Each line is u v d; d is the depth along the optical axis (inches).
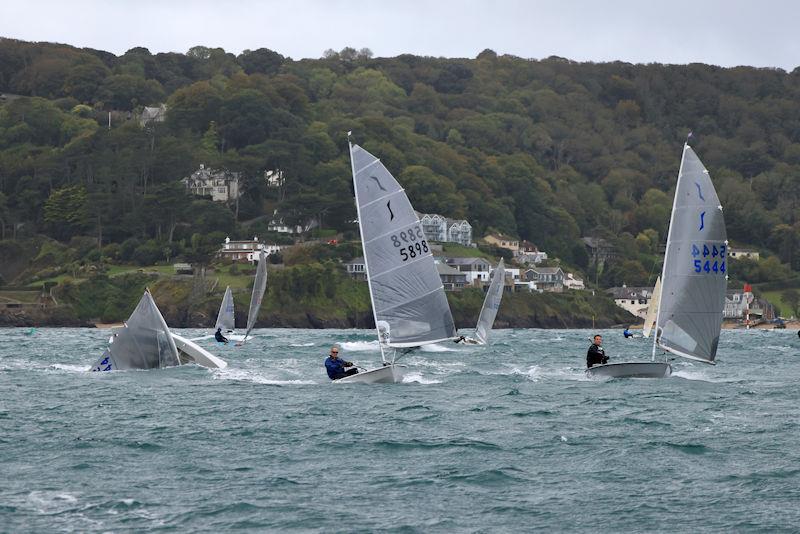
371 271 5039.4
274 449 3383.4
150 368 6122.1
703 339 5147.6
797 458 3248.0
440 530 2472.9
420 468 3102.9
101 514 2581.2
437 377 5748.0
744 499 2743.6
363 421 3946.9
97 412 4200.3
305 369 6368.1
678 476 3004.4
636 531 2468.0
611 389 5093.5
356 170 5009.8
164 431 3710.6
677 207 5152.6
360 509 2647.6
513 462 3189.0
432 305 5142.7
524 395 4835.1
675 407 4402.1
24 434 3639.3
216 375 5792.3
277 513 2600.9
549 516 2591.0
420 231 5108.3
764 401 4626.0
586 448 3410.4
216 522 2524.6
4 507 2630.4
